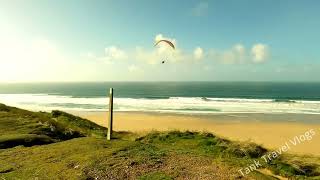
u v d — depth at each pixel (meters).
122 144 16.91
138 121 49.62
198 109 68.62
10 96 139.38
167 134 23.88
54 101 95.69
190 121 49.97
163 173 11.95
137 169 12.45
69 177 11.59
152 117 55.12
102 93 163.75
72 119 31.33
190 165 13.00
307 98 114.88
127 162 13.27
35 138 18.80
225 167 12.77
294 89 199.12
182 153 15.08
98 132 26.22
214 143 20.50
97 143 17.16
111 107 18.58
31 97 127.06
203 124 46.69
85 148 16.02
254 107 72.31
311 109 68.12
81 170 12.27
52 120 27.45
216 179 11.27
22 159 14.39
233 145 19.25
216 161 13.66
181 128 42.06
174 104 80.25
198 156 14.54
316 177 13.95
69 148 16.17
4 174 12.19
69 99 104.94
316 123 47.72
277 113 61.22
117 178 11.49
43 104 85.00
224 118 53.94
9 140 17.80
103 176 11.68
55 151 15.66
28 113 29.61
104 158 13.95
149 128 41.69
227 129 41.72
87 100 97.94
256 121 50.19
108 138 18.44
